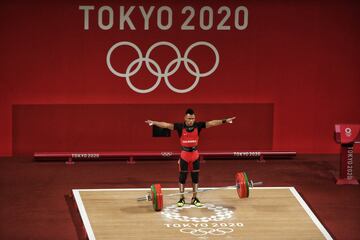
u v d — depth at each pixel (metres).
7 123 22.09
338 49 22.69
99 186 19.56
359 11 22.58
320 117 23.03
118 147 22.55
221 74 22.44
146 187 19.53
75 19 21.73
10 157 22.22
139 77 22.22
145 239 15.70
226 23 22.19
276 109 22.84
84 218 16.91
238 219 16.97
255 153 22.36
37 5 21.55
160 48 22.11
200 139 22.81
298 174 21.03
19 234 16.06
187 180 20.30
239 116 22.73
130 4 21.80
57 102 22.12
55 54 21.86
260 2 22.19
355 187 19.89
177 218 16.98
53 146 22.34
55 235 16.06
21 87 21.92
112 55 22.02
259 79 22.59
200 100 22.50
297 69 22.67
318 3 22.41
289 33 22.45
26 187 19.36
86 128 22.34
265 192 18.97
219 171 21.23
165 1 21.88
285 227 16.55
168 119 22.50
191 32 22.12
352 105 23.03
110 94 22.23
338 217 17.52
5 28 21.56
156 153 22.11
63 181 19.95
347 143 19.95
